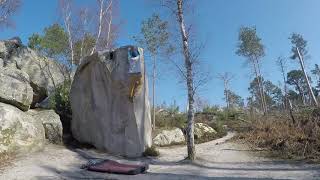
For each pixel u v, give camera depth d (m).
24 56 21.19
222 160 16.89
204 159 16.86
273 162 15.91
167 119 27.89
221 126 28.44
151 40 27.05
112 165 13.58
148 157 17.16
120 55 17.28
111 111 17.61
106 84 17.77
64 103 20.45
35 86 20.69
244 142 22.06
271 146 19.75
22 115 16.17
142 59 17.34
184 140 23.66
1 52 20.31
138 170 13.12
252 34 46.53
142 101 17.52
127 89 17.03
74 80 19.08
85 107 18.47
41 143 16.22
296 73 56.62
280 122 24.55
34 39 30.53
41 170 12.87
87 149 17.69
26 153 15.09
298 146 18.02
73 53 29.58
